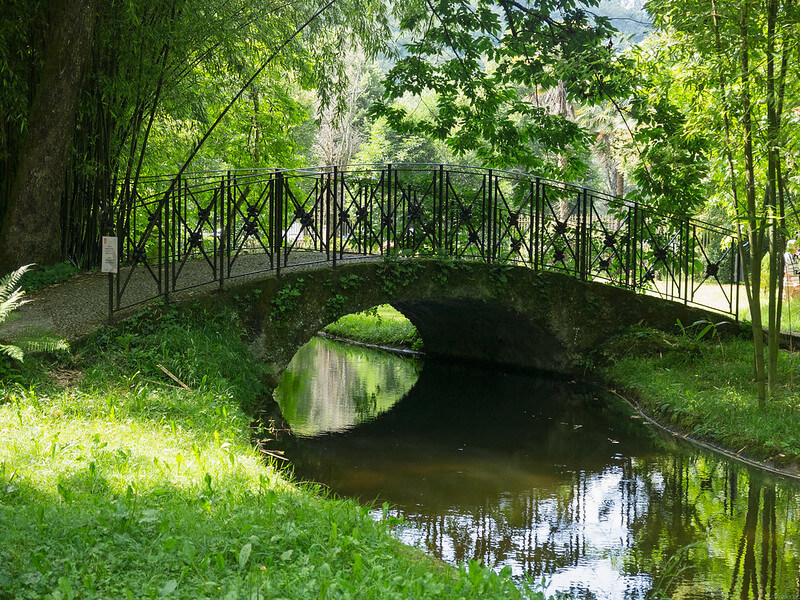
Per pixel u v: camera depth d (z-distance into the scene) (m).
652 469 7.07
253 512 4.01
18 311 7.93
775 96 7.06
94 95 10.03
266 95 16.73
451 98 13.52
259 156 17.30
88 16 9.20
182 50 10.43
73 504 3.92
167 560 3.34
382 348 16.28
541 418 9.25
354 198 10.09
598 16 12.02
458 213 11.91
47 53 9.21
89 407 5.98
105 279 9.62
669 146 9.22
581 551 5.08
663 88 10.09
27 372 6.44
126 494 4.11
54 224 9.63
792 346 10.57
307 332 9.22
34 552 3.22
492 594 3.51
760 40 7.08
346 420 9.09
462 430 8.60
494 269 10.70
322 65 13.02
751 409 7.94
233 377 7.84
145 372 6.98
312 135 33.94
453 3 12.69
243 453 5.61
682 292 16.23
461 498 6.14
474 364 13.86
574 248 12.27
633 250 11.61
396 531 5.32
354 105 33.62
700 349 10.67
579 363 11.30
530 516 5.75
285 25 12.06
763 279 14.15
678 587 4.53
